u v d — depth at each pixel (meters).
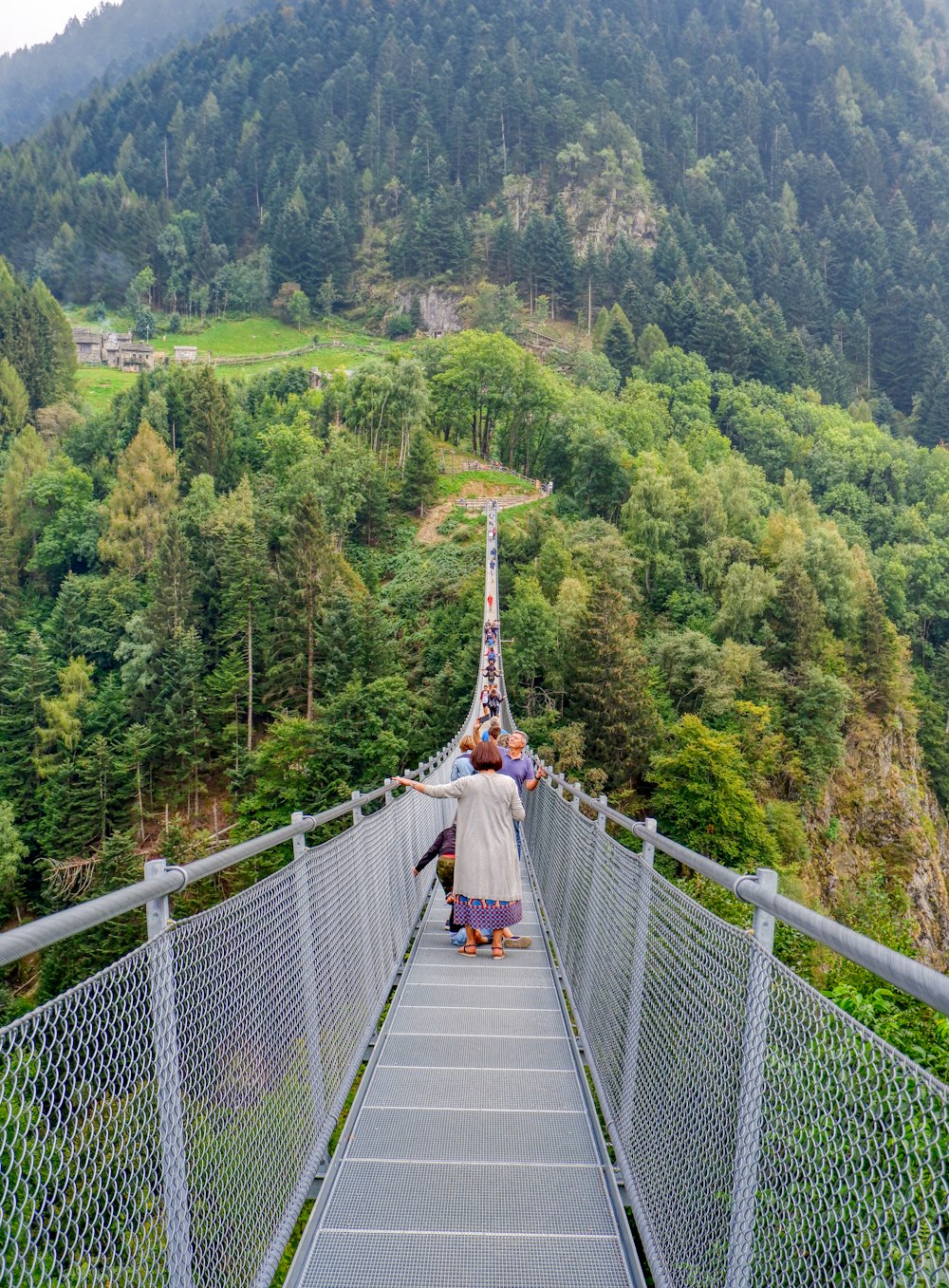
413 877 10.11
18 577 85.06
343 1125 5.12
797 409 146.12
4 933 2.00
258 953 3.85
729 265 190.62
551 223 182.00
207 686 58.34
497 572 74.88
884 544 108.50
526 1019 6.79
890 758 67.44
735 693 59.94
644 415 115.62
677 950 4.12
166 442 105.25
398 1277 3.73
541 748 43.22
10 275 136.88
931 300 182.12
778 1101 2.80
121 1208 2.49
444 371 122.69
